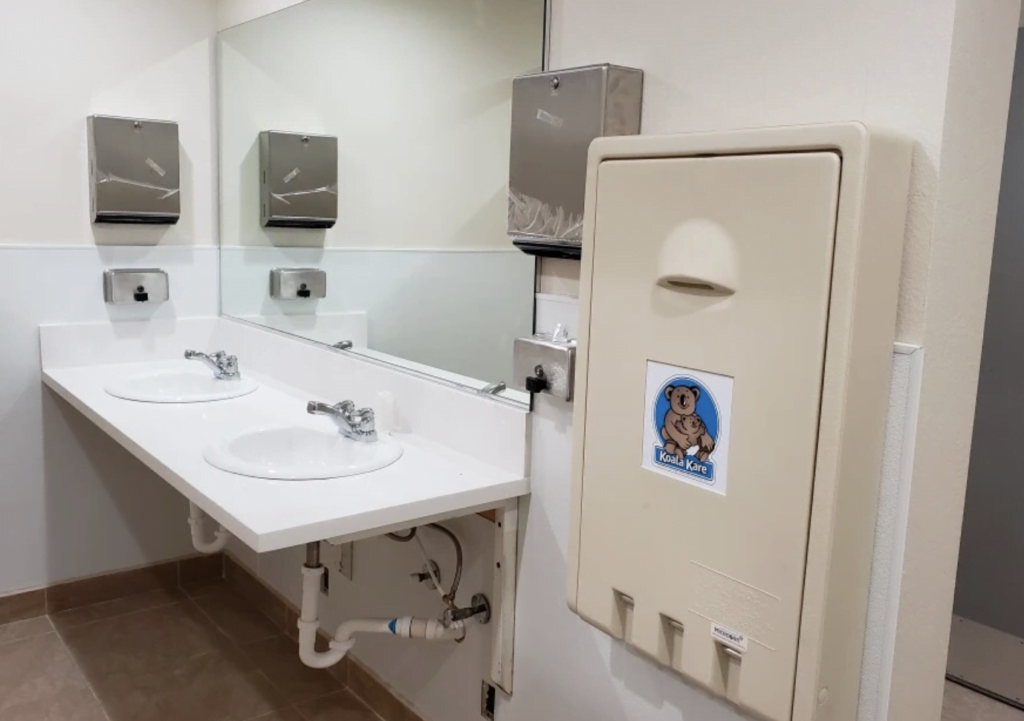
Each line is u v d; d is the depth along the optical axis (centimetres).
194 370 270
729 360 114
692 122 136
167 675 248
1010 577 250
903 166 107
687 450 121
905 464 114
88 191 268
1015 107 237
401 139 206
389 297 212
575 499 139
